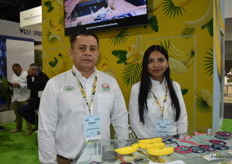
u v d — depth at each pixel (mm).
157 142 1037
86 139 1329
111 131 2584
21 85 4590
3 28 6105
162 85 1646
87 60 1334
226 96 8953
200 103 2111
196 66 2111
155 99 1603
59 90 1355
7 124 5348
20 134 4402
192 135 1144
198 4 2064
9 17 7953
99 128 1368
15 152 3369
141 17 2309
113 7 2504
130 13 2381
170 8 2215
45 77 3445
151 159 870
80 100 1356
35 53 7234
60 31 3121
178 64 2207
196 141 1060
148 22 2352
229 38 6895
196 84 2121
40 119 1344
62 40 3113
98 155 905
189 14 2117
